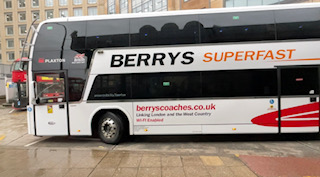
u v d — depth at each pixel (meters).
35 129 5.43
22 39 38.84
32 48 5.34
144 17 5.25
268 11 5.09
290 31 5.02
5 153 4.67
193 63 5.11
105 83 5.23
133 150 4.83
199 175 3.46
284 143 5.32
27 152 4.73
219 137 6.03
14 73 11.95
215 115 5.12
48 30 5.34
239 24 5.11
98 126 5.44
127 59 5.19
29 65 5.34
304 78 5.02
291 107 5.04
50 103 5.35
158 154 4.50
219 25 5.13
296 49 4.98
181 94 5.15
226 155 4.39
